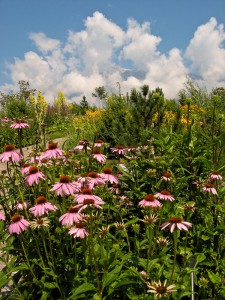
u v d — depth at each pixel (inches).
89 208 37.3
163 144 62.2
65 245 46.6
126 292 37.9
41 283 41.6
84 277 38.1
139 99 130.2
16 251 48.6
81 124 198.2
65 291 42.4
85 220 40.8
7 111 277.4
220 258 49.4
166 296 32.3
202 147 58.4
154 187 60.6
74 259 43.1
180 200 57.6
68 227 43.1
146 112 129.0
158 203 44.0
